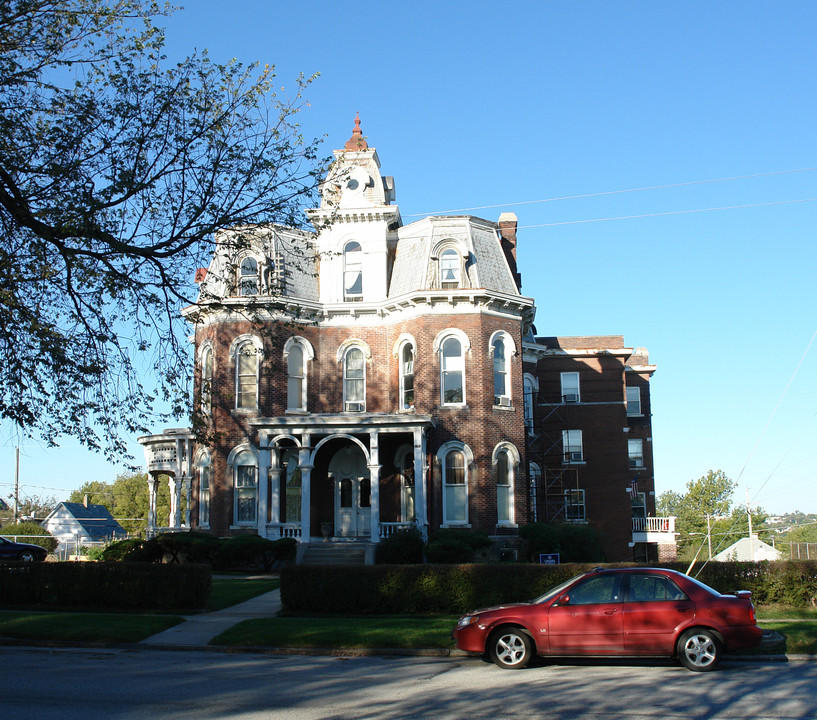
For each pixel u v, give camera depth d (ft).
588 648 46.03
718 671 45.27
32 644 55.93
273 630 56.85
